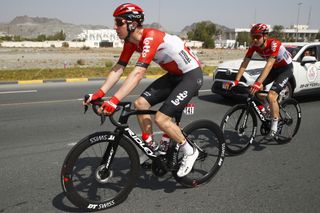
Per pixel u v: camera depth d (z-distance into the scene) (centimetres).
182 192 316
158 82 309
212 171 340
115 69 297
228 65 752
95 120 602
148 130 300
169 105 284
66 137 493
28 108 704
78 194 265
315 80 809
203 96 884
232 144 418
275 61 445
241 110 414
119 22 260
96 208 275
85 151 268
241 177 353
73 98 841
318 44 845
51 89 1012
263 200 302
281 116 464
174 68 290
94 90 999
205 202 296
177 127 294
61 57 3188
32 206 284
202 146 335
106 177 278
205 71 1634
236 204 294
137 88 1055
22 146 447
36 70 1557
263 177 354
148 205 289
